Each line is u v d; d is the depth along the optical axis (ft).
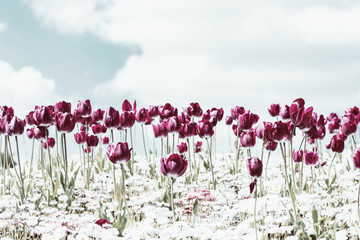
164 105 7.64
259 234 5.42
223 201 6.33
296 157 6.56
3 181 7.14
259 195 6.60
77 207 6.46
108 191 7.07
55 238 5.46
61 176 6.96
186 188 6.98
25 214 6.03
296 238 5.32
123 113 7.02
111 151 5.78
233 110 8.00
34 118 6.68
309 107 5.58
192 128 7.27
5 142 6.87
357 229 5.40
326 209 5.93
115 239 5.39
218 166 8.34
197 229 5.40
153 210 5.93
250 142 6.45
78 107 7.48
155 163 8.10
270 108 7.48
